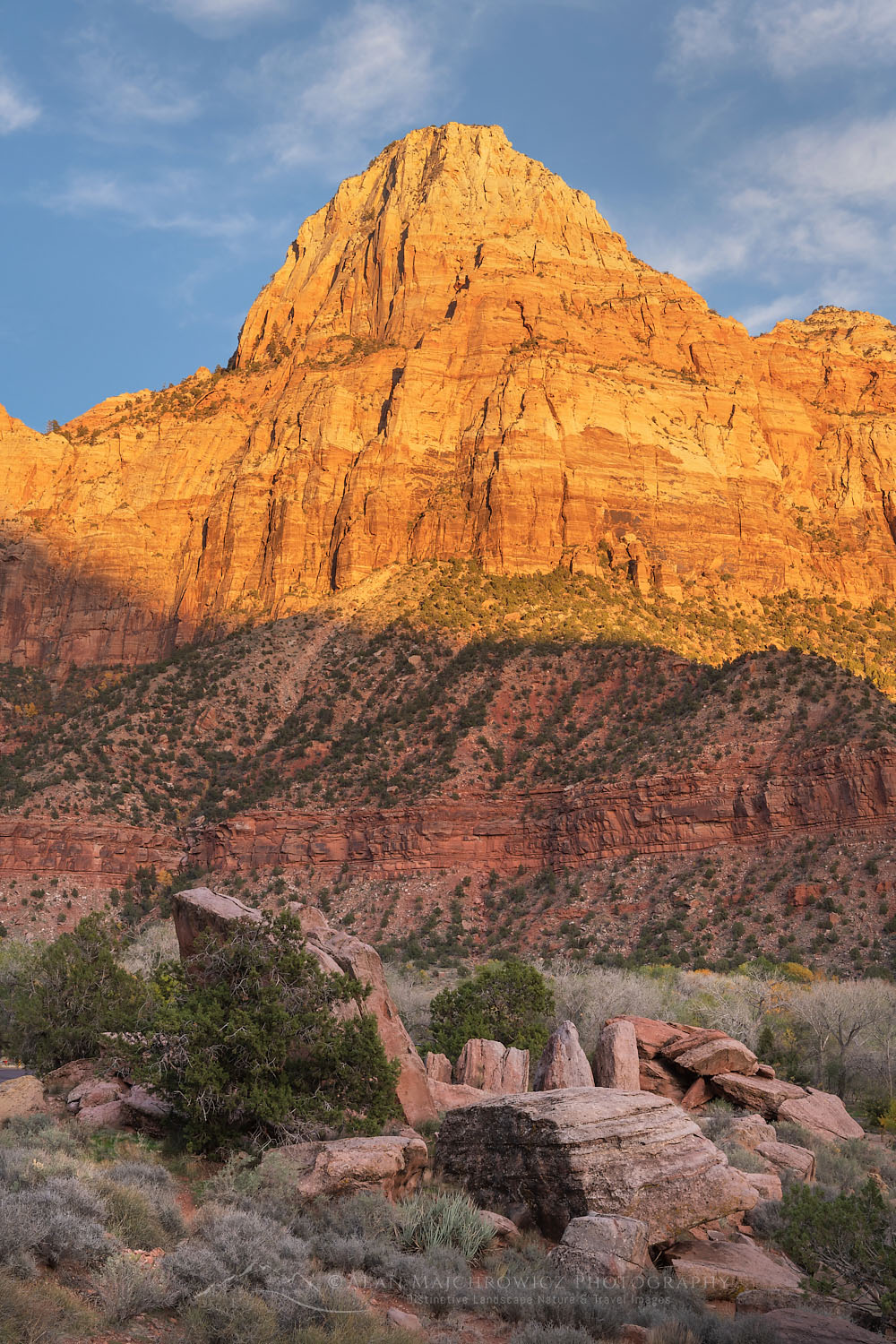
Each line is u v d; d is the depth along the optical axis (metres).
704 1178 17.41
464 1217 16.83
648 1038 30.89
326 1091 21.05
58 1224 13.20
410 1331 13.32
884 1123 36.38
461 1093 25.58
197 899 23.59
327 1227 16.28
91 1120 21.14
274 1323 12.67
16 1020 27.33
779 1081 31.86
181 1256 13.61
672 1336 13.67
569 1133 17.42
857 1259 15.65
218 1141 19.97
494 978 38.38
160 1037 21.47
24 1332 11.34
